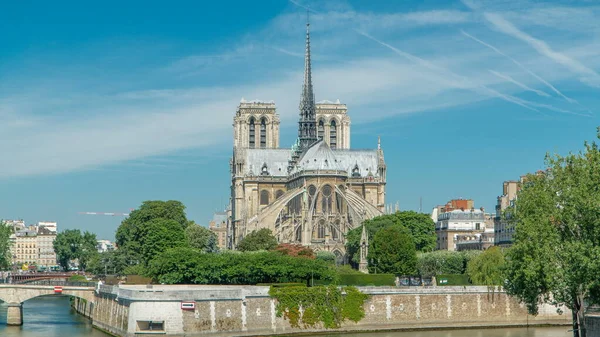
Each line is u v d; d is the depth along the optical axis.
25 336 191.50
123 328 183.38
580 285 140.00
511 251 157.00
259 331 189.25
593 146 153.38
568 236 149.88
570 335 195.12
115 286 198.00
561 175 153.38
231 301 186.00
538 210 152.25
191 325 179.38
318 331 196.88
